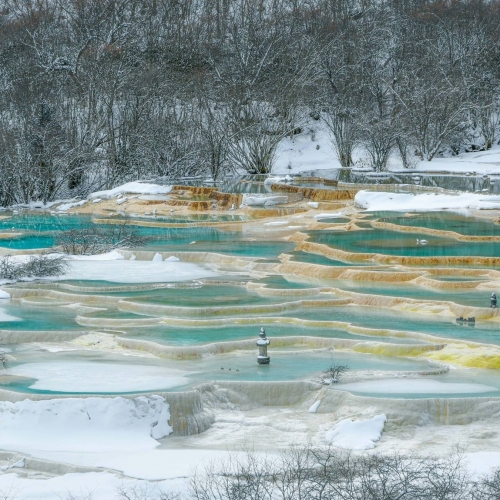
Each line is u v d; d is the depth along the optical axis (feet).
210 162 298.15
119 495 65.51
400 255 154.51
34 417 83.05
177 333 114.42
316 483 66.18
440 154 328.49
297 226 205.57
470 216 198.70
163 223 217.56
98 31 345.51
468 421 83.66
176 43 358.02
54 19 377.91
